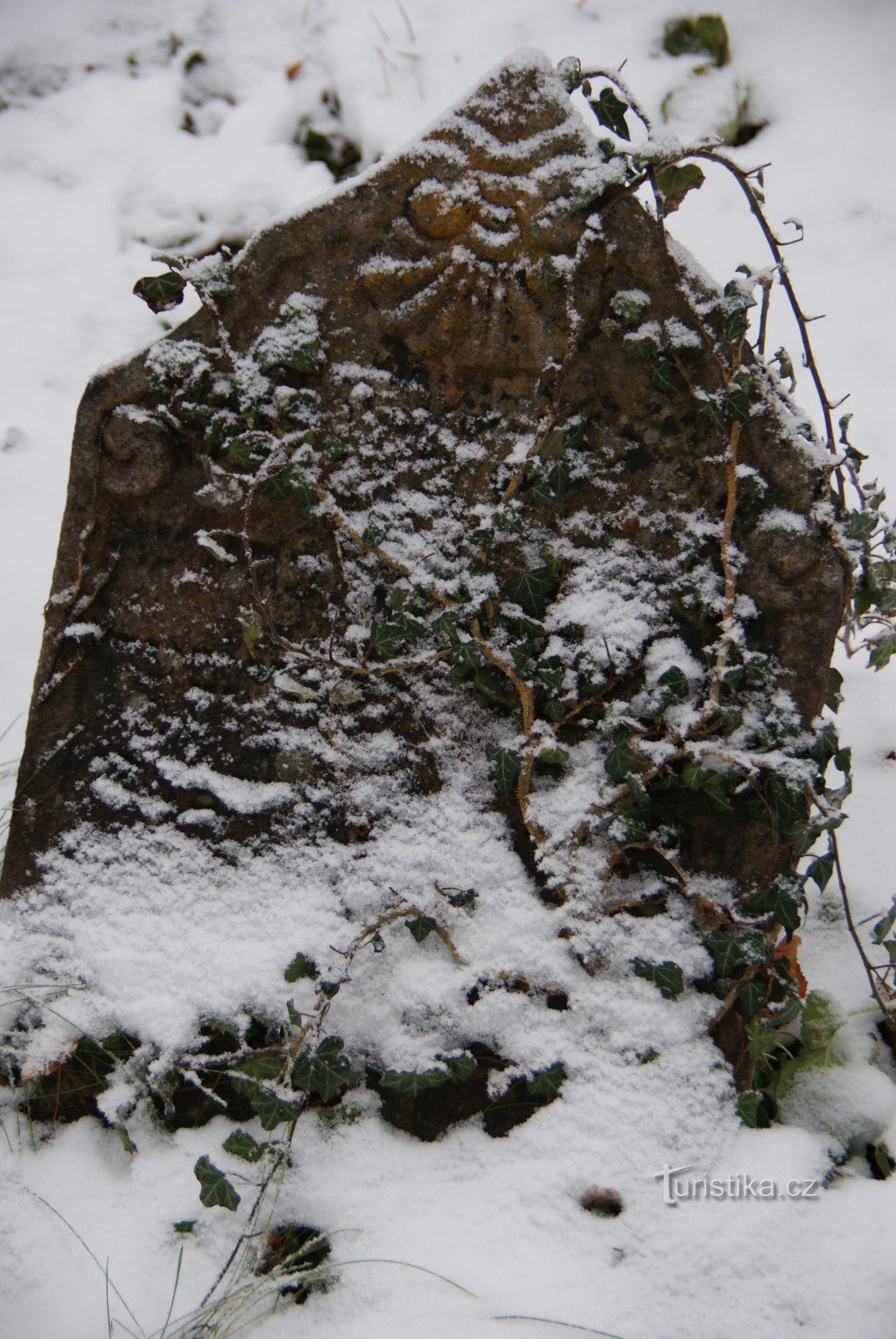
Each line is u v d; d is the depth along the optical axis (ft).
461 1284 5.21
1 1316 5.22
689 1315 5.05
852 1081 6.00
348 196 5.66
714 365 5.57
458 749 6.10
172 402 5.88
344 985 5.94
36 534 9.75
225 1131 5.92
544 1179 5.58
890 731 8.30
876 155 11.66
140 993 6.04
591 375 5.72
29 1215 5.59
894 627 7.35
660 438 5.73
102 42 12.80
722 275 11.05
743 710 5.78
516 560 5.92
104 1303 5.24
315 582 6.09
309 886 6.13
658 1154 5.57
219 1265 5.39
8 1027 6.12
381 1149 5.76
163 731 6.30
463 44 12.40
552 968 5.90
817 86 12.07
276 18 12.69
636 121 11.77
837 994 6.52
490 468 5.89
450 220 5.61
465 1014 5.85
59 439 10.39
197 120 12.22
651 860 5.99
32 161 12.10
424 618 6.00
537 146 5.52
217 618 6.19
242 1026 5.91
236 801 6.21
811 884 7.29
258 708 6.21
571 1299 5.12
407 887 6.05
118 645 6.28
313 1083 5.65
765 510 5.65
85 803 6.36
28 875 6.38
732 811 5.87
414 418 5.91
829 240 11.27
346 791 6.14
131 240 11.62
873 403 10.32
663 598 5.83
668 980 5.80
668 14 12.33
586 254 5.51
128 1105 5.86
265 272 5.78
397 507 5.98
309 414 5.89
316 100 12.06
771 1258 5.19
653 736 5.84
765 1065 5.92
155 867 6.27
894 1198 5.46
